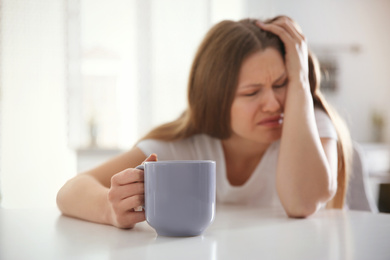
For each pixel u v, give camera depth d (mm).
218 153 1066
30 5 3158
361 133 3879
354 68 3883
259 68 921
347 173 1106
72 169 2922
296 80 930
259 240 573
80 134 3186
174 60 3449
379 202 1477
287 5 3781
